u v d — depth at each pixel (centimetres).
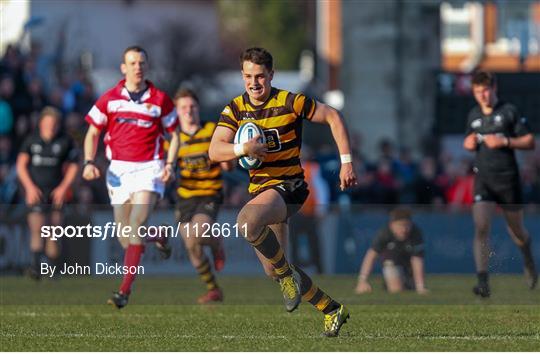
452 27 14688
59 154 5022
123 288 3541
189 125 4084
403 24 7919
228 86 12625
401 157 6681
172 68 12038
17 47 7425
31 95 6975
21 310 3819
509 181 4131
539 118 7162
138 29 11625
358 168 6662
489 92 4122
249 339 2942
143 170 3697
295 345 2783
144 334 3092
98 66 10944
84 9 10362
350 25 8006
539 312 3731
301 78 12331
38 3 9612
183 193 4109
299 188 2833
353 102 8000
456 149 7662
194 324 3381
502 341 2883
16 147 6831
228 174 5416
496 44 11906
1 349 2738
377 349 2700
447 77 7338
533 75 7169
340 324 2931
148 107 3697
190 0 12162
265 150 2742
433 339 2923
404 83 7931
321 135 9144
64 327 3278
